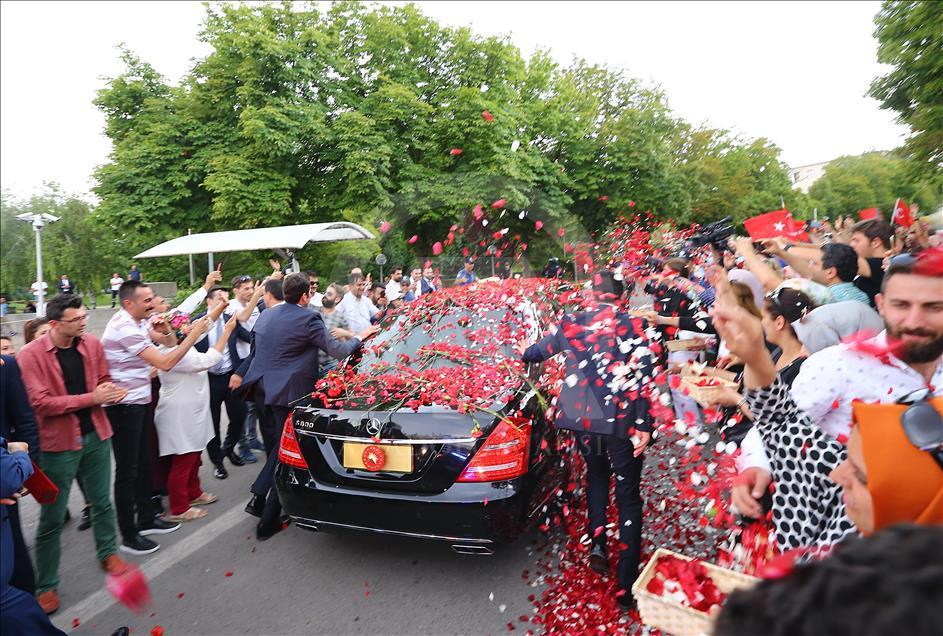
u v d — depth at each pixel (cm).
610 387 279
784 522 182
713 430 483
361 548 362
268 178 1616
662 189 2208
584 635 257
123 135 1858
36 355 307
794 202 4191
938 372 165
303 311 384
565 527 354
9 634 221
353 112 1641
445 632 273
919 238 416
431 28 1836
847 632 43
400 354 370
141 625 293
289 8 1759
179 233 1670
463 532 285
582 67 2594
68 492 317
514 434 294
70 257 2950
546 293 419
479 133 1596
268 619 291
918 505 98
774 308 227
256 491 384
